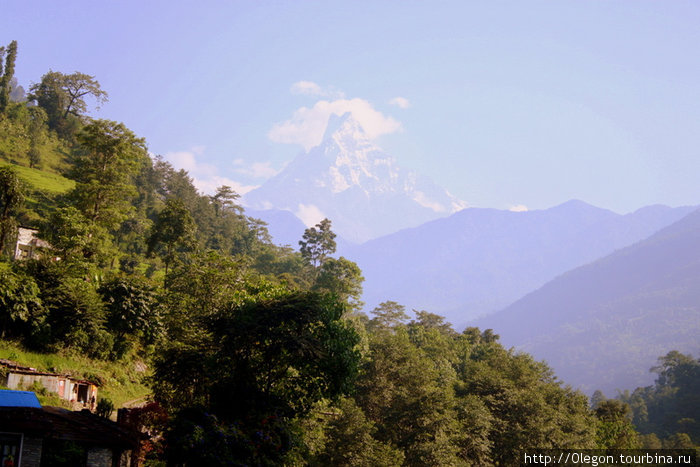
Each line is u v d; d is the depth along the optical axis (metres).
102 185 88.19
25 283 57.91
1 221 65.56
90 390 55.94
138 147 95.25
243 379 34.84
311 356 33.69
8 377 47.34
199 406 31.81
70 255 75.06
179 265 80.12
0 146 172.38
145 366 71.50
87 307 62.91
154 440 35.94
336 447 53.38
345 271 130.88
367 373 70.31
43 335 58.34
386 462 54.59
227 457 28.59
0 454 25.20
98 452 29.38
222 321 35.53
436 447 60.28
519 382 100.25
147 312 70.88
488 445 72.12
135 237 140.00
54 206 127.75
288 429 33.44
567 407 105.19
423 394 68.38
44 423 25.91
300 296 36.31
